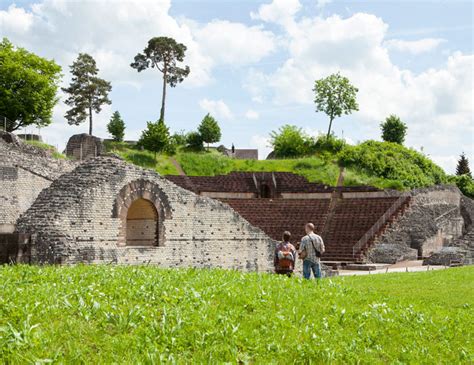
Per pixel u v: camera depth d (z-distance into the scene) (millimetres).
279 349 10070
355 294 16312
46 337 8930
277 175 67188
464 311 16094
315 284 16766
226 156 78688
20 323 9250
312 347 10391
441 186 58719
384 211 50969
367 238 46656
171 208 29984
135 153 73750
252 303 12711
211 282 14531
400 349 11461
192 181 67312
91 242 26469
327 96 87438
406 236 49625
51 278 13594
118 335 9508
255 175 67312
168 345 9352
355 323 12719
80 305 10633
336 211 53156
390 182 65375
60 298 11078
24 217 26031
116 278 13984
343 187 62250
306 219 53031
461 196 64062
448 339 12648
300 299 14008
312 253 20438
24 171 38719
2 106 58344
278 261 20047
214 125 83062
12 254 23500
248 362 9406
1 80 58969
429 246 50469
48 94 61969
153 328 9883
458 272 28812
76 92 89875
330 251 46406
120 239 27672
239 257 32750
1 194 37156
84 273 14688
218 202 32125
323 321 12289
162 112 89812
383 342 11734
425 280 24391
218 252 31828
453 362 11125
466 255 43375
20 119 60938
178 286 13438
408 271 33812
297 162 72625
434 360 11094
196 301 12062
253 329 10984
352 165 70375
